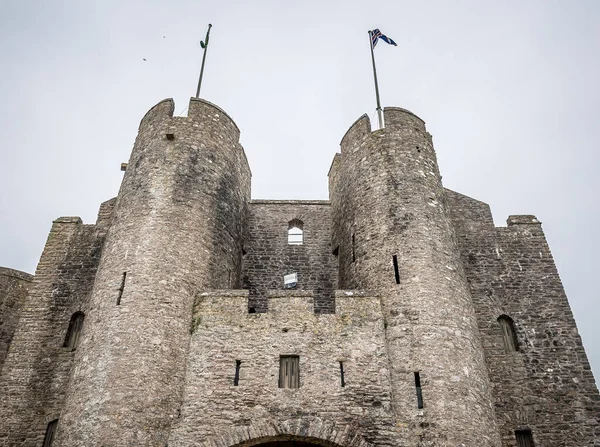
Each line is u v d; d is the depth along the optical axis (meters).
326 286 22.88
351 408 15.70
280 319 17.39
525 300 20.77
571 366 19.25
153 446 14.95
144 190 19.58
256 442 15.41
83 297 20.95
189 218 19.25
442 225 19.61
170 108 21.98
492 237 22.36
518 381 18.97
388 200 19.86
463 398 15.90
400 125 21.91
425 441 15.17
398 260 18.42
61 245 22.39
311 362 16.52
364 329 17.16
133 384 15.53
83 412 15.25
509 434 17.97
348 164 22.44
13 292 22.55
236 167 22.67
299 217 24.81
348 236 20.83
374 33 26.66
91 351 16.41
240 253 22.33
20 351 19.58
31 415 18.30
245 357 16.62
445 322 17.16
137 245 18.19
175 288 17.64
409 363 16.44
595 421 18.17
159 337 16.56
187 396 15.89
